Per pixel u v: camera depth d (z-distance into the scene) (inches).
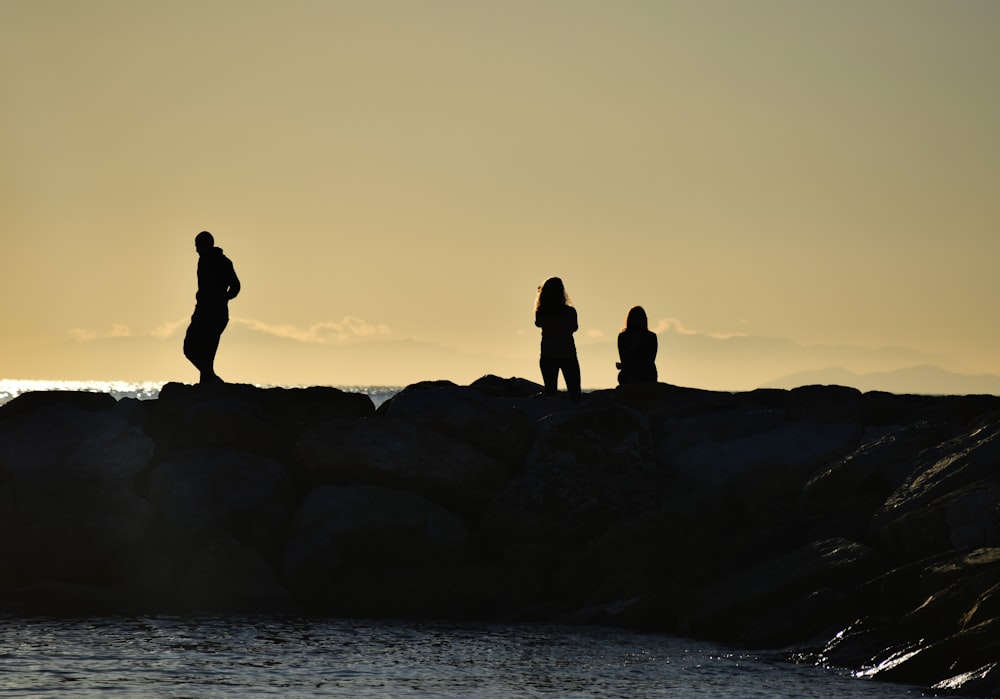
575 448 3307.1
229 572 2935.5
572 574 2940.5
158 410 3437.5
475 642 2448.3
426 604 2876.5
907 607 2394.2
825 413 3503.9
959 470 2778.1
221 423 3353.8
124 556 3038.9
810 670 2175.2
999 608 2139.5
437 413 3398.1
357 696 1891.0
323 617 2770.7
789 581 2566.4
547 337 3681.1
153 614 2711.6
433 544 3063.5
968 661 2049.7
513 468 3366.1
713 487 3196.4
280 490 3228.3
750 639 2442.2
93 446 3213.6
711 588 2723.9
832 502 3056.1
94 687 1902.1
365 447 3198.8
